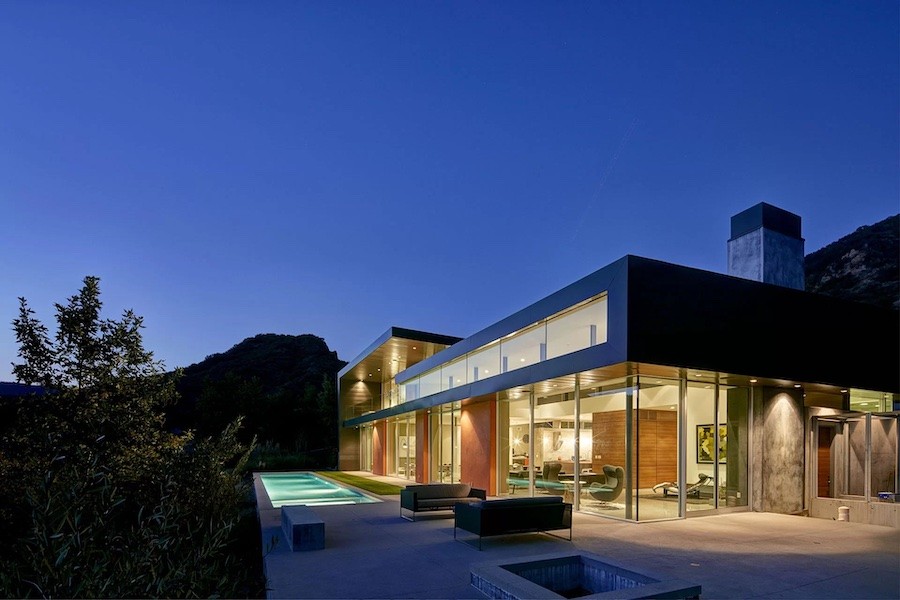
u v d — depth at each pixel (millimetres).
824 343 13312
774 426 14484
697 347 11242
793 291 12984
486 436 19188
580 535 10562
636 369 11578
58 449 5598
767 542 10125
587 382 14047
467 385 18422
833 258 56312
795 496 14414
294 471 34719
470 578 7078
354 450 38219
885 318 14734
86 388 7984
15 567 3170
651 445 12789
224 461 9539
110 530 3545
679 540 10180
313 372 70125
